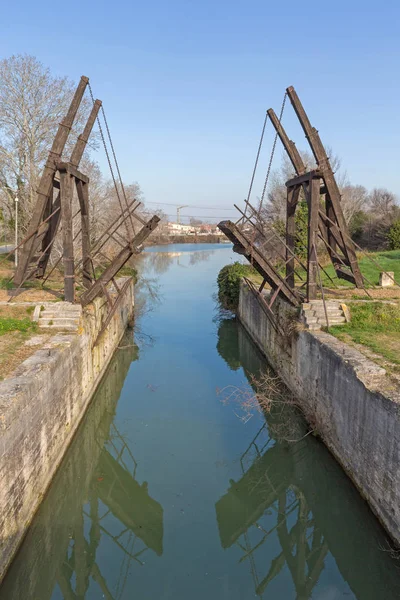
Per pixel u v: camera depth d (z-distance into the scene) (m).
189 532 8.45
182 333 21.55
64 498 9.62
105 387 14.73
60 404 9.77
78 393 11.55
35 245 13.49
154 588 7.26
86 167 28.88
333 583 7.43
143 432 11.89
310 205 12.85
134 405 13.45
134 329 22.06
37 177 25.42
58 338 11.14
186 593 7.14
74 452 10.83
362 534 7.99
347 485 8.88
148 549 8.10
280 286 13.25
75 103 12.79
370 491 7.84
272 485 9.86
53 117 25.44
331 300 13.66
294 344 12.91
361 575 7.62
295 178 13.90
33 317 12.07
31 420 7.83
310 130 13.03
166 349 18.94
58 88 25.41
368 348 10.23
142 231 12.48
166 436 11.70
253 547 8.25
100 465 10.67
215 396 14.08
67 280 12.62
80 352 11.81
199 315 25.39
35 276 15.03
